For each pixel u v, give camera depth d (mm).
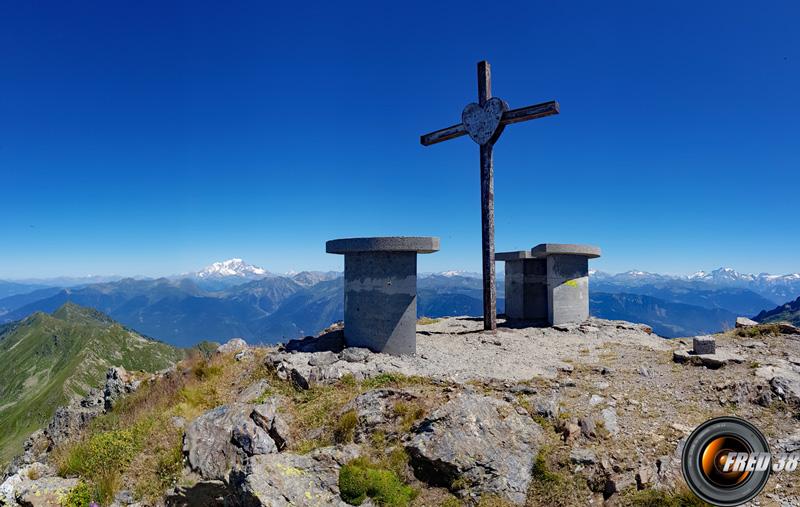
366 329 12758
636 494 6383
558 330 16969
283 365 11320
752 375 9695
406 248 12094
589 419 7949
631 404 8867
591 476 6824
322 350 13008
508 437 7609
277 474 6840
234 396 10773
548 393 9430
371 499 6840
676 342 14797
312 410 9195
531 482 7004
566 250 17625
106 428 10797
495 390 9586
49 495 7867
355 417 8375
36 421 99312
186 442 8500
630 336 15961
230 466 7844
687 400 9062
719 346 12891
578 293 18422
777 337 13164
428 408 8430
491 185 17281
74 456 8938
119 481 8164
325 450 7539
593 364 11641
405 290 12578
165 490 7809
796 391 8617
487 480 6957
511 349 13828
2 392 163125
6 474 12656
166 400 11102
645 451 7254
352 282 13188
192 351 14719
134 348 140375
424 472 7262
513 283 21250
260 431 8328
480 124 17516
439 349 13664
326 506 6629
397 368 10961
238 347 14891
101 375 119375
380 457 7590
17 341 199375
